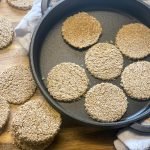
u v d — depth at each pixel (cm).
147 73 41
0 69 42
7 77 41
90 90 40
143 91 40
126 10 46
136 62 42
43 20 42
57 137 38
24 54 43
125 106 39
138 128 37
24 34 43
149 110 38
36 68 40
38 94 40
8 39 43
